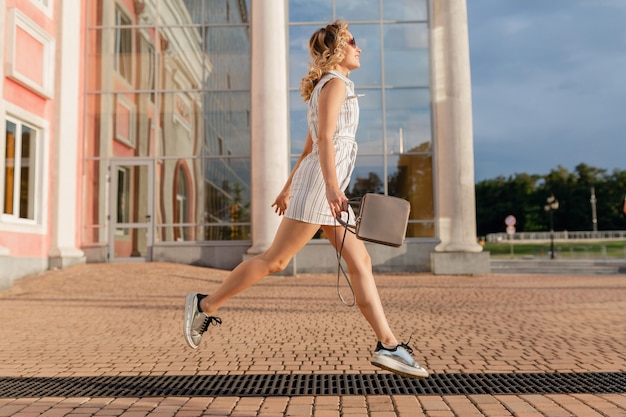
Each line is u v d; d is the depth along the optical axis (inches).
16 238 499.8
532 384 133.9
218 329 239.6
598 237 2519.7
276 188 616.7
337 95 109.9
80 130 647.8
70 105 597.0
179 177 661.9
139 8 677.3
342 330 235.0
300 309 314.8
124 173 659.4
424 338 211.8
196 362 167.5
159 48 674.8
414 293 416.5
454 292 425.4
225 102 669.9
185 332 117.1
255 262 114.0
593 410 109.3
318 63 115.2
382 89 669.3
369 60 673.0
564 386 131.6
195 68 673.6
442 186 642.2
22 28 509.7
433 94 665.0
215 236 655.1
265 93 621.9
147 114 666.8
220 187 661.3
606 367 155.3
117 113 663.1
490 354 177.3
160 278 512.4
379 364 108.6
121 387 133.6
